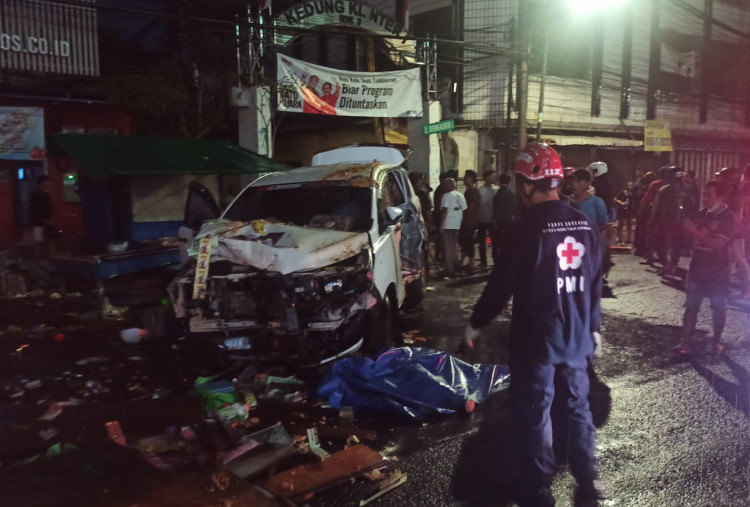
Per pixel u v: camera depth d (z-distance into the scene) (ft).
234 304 15.30
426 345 19.71
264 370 16.17
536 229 9.10
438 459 11.89
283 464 11.51
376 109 41.39
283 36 38.19
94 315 23.67
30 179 37.63
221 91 47.14
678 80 67.67
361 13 41.42
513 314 9.50
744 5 73.20
